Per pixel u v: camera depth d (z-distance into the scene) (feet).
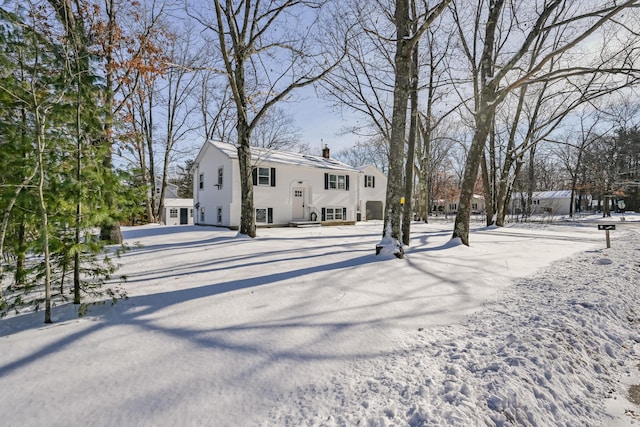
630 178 134.21
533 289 17.58
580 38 22.26
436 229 56.85
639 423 7.63
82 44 13.50
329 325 12.16
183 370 8.75
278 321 12.41
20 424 6.55
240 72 36.88
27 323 11.66
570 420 7.57
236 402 7.48
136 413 6.97
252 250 29.01
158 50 32.63
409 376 8.58
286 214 64.64
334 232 49.67
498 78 29.27
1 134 11.68
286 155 72.59
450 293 16.71
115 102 33.68
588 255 28.99
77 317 12.33
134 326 11.58
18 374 8.31
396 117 25.25
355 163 179.52
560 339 10.78
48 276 11.85
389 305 14.61
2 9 11.10
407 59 24.88
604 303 14.64
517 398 7.64
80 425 6.56
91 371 8.55
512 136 61.82
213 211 63.05
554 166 164.55
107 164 17.52
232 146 63.46
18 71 11.68
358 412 7.09
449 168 164.14
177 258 24.90
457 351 10.10
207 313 13.03
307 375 8.71
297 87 36.35
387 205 25.67
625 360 10.77
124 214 14.46
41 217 11.73
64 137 12.49
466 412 7.00
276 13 34.40
